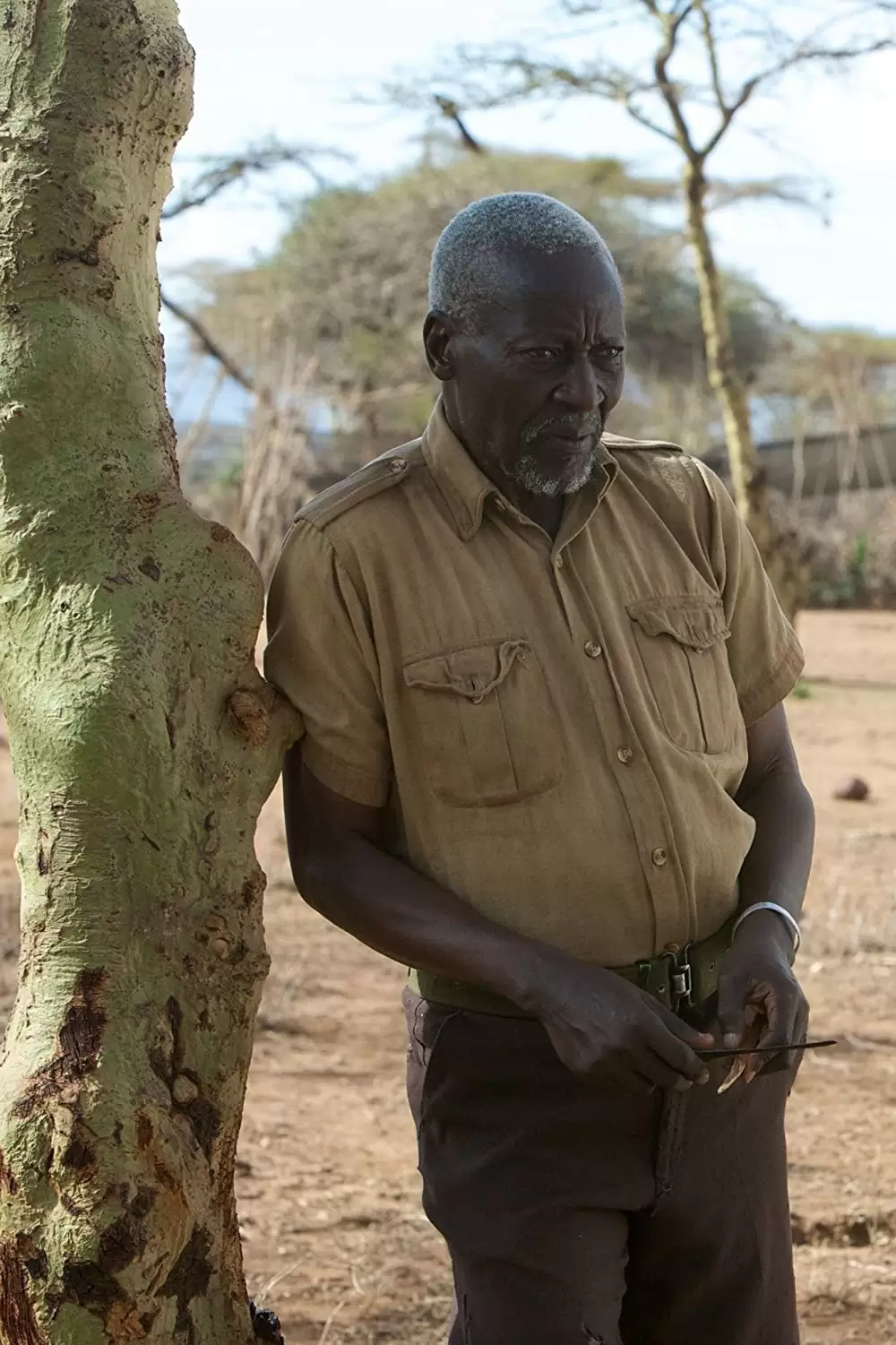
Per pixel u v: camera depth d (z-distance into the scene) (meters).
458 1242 2.37
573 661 2.31
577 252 2.23
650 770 2.30
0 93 2.16
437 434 2.36
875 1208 4.36
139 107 2.20
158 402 2.24
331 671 2.31
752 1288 2.46
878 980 6.55
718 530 2.52
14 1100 2.01
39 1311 2.00
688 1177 2.37
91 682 2.06
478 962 2.22
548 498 2.38
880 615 23.88
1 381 2.14
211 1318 2.11
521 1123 2.35
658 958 2.32
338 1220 4.29
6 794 10.12
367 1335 3.60
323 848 2.35
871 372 36.47
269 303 27.17
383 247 26.98
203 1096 2.12
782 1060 2.28
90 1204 1.98
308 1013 6.13
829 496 27.59
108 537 2.13
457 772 2.28
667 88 14.09
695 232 14.63
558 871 2.28
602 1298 2.32
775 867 2.49
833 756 12.01
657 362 32.47
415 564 2.31
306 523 2.34
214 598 2.18
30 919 2.10
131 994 2.06
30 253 2.14
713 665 2.44
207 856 2.14
